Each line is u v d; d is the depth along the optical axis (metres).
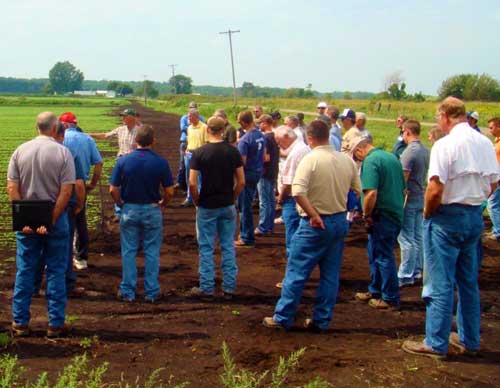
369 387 5.23
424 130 36.78
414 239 8.54
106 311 7.24
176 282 8.55
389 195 7.17
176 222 12.81
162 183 7.68
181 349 6.04
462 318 6.01
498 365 5.78
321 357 5.85
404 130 8.62
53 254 6.29
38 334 6.39
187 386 5.19
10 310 7.18
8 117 57.75
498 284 8.66
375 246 7.41
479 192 5.71
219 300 7.79
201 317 7.06
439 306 5.78
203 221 7.84
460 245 5.81
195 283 8.52
